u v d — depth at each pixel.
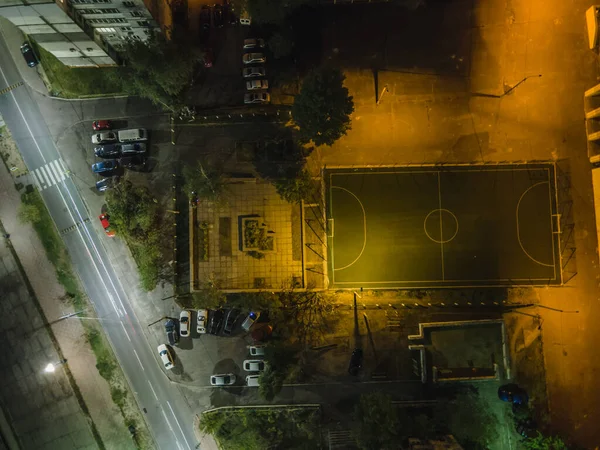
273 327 45.50
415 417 42.78
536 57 46.06
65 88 47.12
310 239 46.09
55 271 46.94
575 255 45.34
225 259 46.16
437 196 46.16
